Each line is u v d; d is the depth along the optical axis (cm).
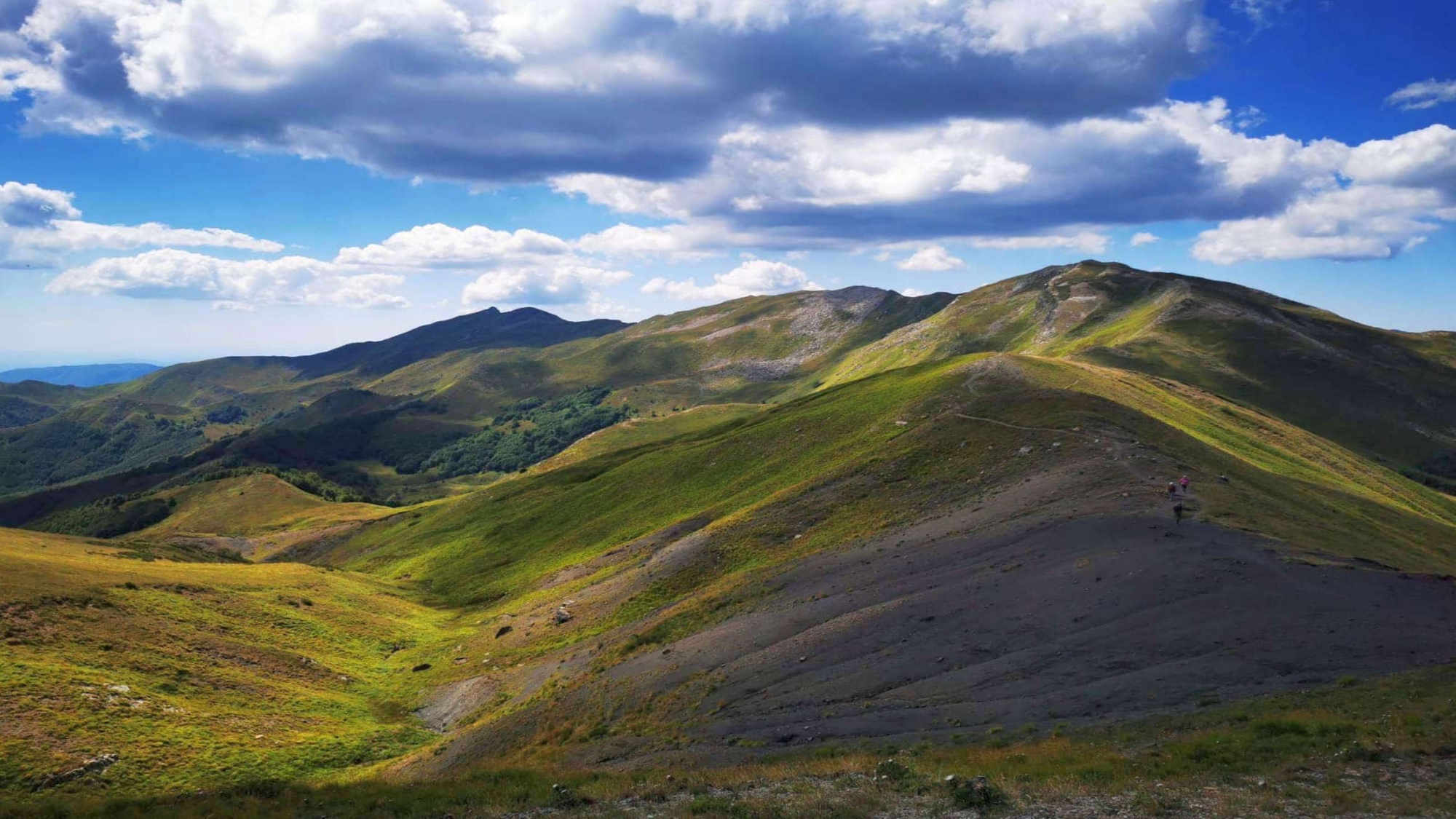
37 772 4328
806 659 4791
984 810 2314
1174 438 8612
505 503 17400
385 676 7831
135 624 6812
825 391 18400
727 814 2500
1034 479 7331
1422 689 2742
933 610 4912
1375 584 4069
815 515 8662
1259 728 2633
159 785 4575
